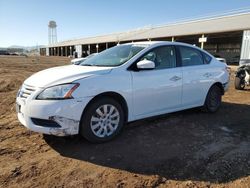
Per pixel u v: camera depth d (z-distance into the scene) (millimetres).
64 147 3963
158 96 4762
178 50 5312
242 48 25234
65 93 3682
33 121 3770
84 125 3893
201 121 5422
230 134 4672
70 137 4324
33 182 3004
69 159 3578
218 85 6176
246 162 3578
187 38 36688
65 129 3713
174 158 3645
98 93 3941
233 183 3070
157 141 4242
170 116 5715
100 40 55125
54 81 3756
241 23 26672
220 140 4359
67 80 3779
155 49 4898
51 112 3615
